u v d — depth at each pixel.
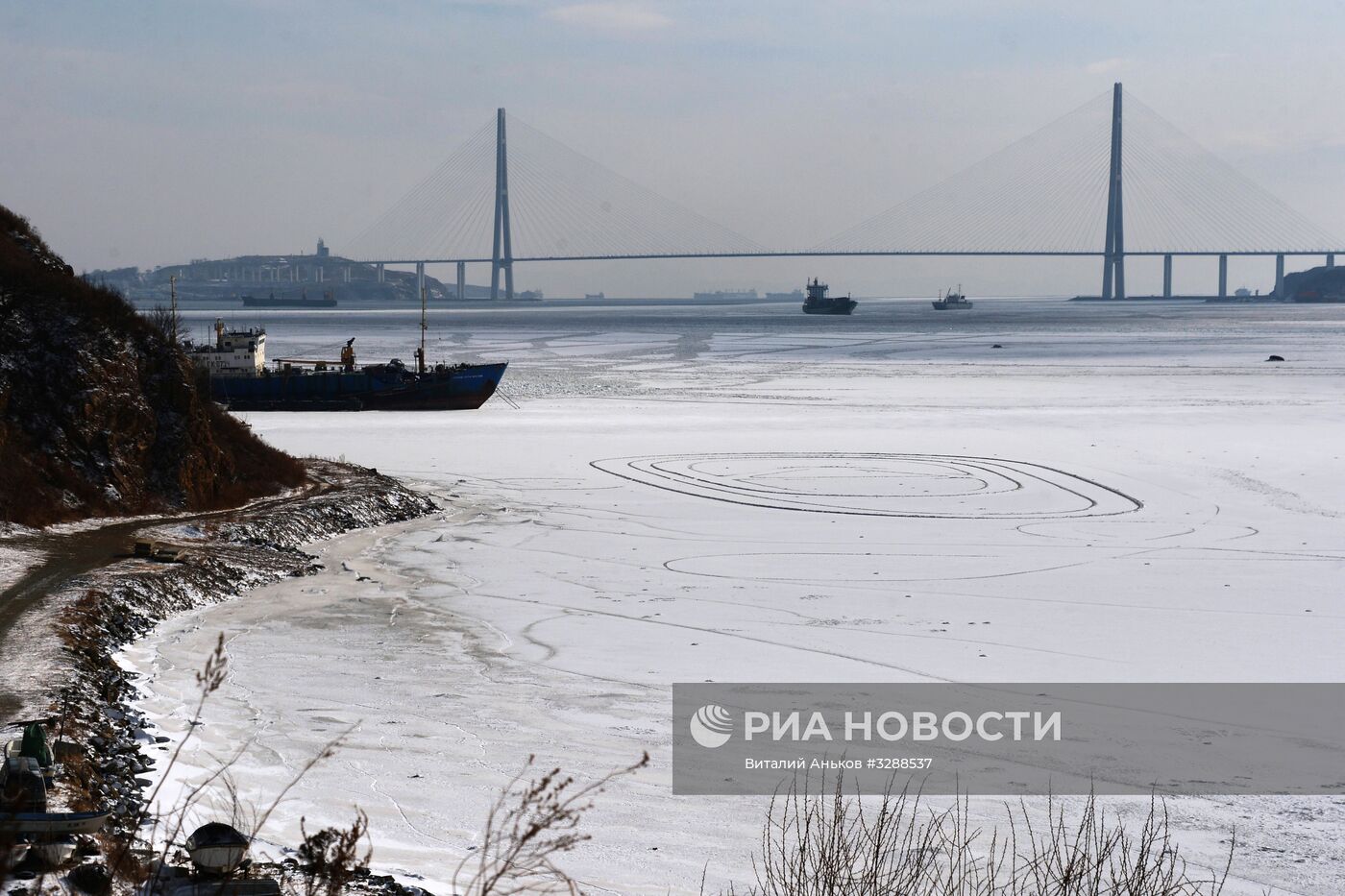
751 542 38.75
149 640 26.77
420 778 18.34
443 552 37.38
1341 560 35.66
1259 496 47.22
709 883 14.55
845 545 38.22
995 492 48.50
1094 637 27.28
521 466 56.22
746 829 16.53
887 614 29.41
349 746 19.77
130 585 29.19
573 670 24.56
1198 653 25.95
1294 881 15.20
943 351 157.62
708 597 31.12
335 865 9.66
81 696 20.38
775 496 47.59
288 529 38.91
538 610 29.80
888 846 15.48
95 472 39.91
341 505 42.62
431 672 24.36
